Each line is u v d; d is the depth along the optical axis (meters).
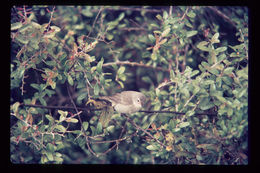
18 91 7.00
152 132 6.77
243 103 6.16
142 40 8.99
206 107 6.18
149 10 8.68
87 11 8.35
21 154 6.62
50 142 6.14
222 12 7.73
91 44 6.15
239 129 6.20
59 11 8.30
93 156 7.28
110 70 8.09
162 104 7.04
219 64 6.16
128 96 6.60
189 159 6.72
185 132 6.82
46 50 6.34
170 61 8.55
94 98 6.61
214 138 6.65
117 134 8.07
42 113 6.40
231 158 6.58
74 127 6.78
